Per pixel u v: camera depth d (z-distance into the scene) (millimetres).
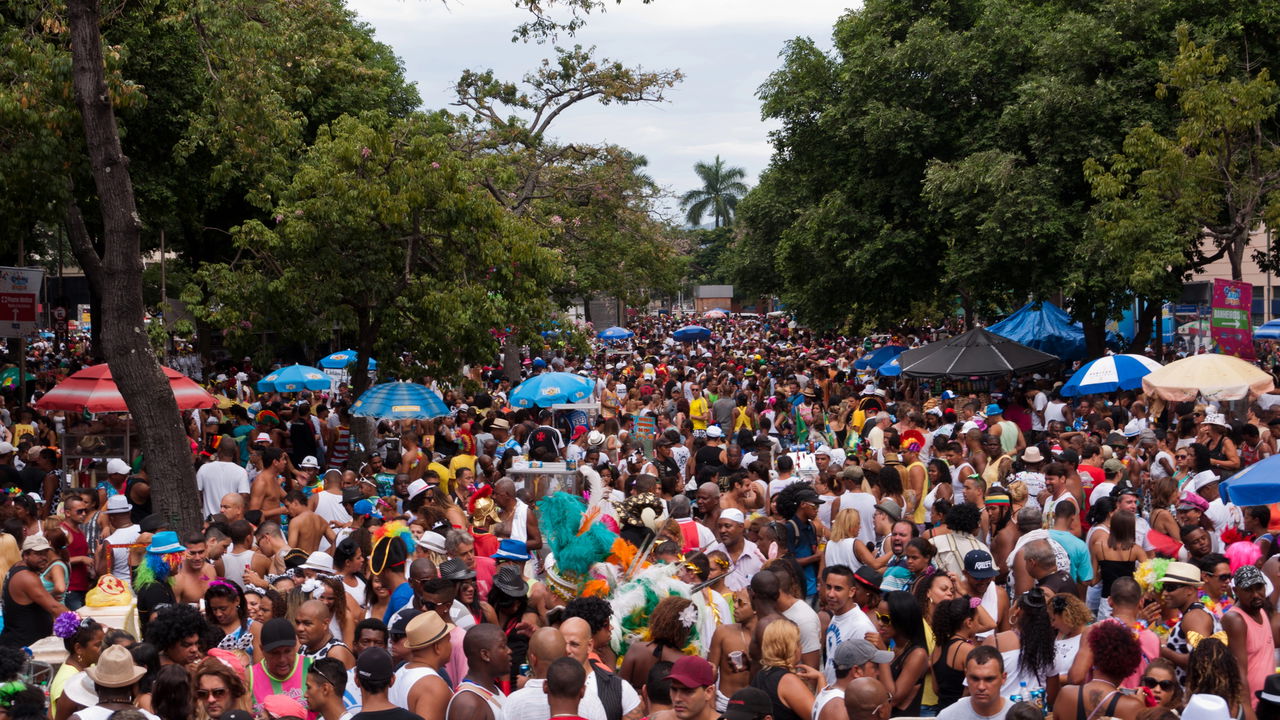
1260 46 25750
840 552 9945
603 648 6883
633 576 7574
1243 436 14766
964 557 7938
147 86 22984
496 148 31406
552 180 32031
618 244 35156
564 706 5477
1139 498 12898
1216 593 8109
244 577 9188
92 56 11398
